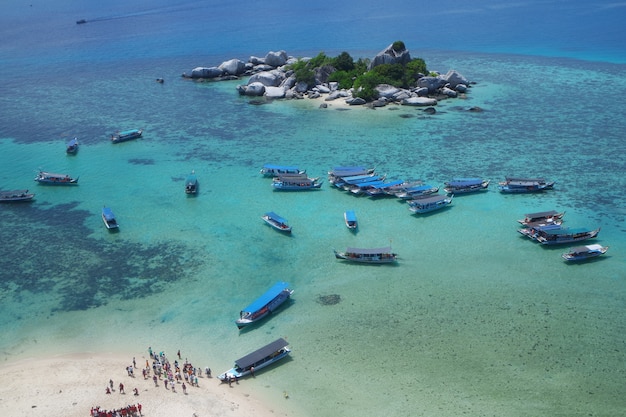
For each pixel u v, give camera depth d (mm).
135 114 137500
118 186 95625
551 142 110312
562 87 151375
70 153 111438
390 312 61000
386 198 88812
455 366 52500
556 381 50281
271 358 53688
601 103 135375
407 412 47375
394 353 54562
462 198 87875
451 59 190875
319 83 153500
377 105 136375
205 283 67625
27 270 71062
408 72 146625
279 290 62969
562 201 85625
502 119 125562
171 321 60938
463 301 62438
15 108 144500
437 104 138375
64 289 67062
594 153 103938
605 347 54406
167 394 50156
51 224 83000
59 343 58031
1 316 62344
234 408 48406
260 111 137375
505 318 59156
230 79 169875
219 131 123188
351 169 95500
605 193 87688
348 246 74875
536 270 68062
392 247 74375
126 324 60656
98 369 53875
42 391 50969
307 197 89812
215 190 93062
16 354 56562
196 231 79875
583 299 62062
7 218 85125
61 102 149625
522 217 81188
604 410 46938
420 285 65875
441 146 109938
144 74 181375
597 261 69625
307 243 76000
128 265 71750
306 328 58938
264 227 80438
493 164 100250
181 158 107812
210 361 54781
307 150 109938
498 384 50125
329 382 51250
